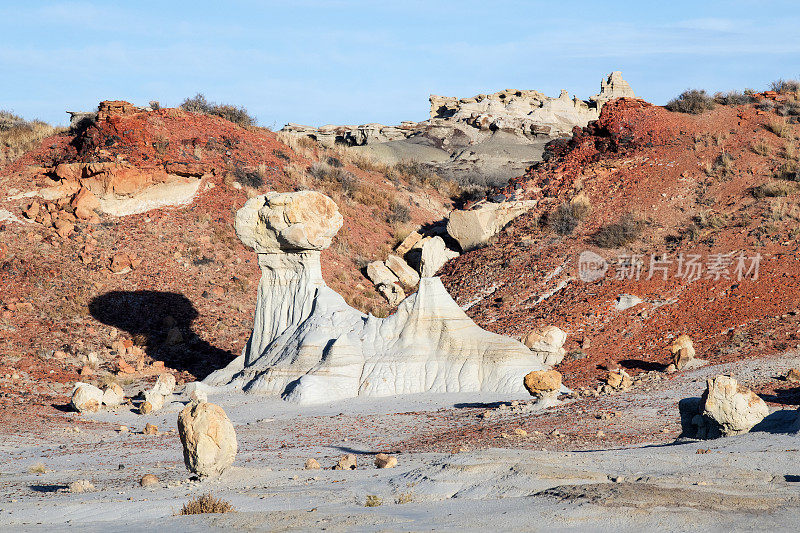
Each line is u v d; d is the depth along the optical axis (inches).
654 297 2386.8
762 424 1170.6
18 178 3248.0
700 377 1787.6
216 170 3508.9
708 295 2316.7
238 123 4052.7
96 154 3225.9
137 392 2230.6
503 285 2706.7
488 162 6309.1
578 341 2247.8
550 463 928.9
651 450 1082.1
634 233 2728.8
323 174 3853.3
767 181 2815.0
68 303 2684.5
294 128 7431.1
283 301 2314.2
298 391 1961.1
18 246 2876.5
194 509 759.7
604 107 3491.6
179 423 1002.1
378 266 3253.0
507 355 1977.1
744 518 629.3
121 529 676.1
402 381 1988.2
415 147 6988.2
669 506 666.8
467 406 1760.6
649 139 3248.0
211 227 3250.5
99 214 3161.9
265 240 2305.6
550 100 7731.3
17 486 1057.5
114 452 1428.4
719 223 2664.9
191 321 2773.1
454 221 3179.1
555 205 3073.3
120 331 2647.6
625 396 1701.5
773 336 2006.6
